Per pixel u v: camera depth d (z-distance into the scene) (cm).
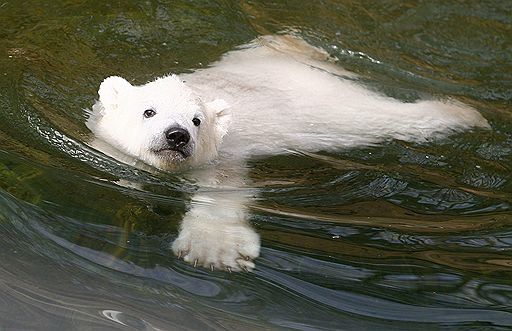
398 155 1299
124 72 1409
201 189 1122
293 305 874
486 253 974
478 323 851
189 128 1158
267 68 1487
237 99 1379
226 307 869
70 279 887
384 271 923
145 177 1128
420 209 1094
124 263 913
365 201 1110
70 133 1190
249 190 1137
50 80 1335
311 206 1086
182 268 920
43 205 990
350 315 862
